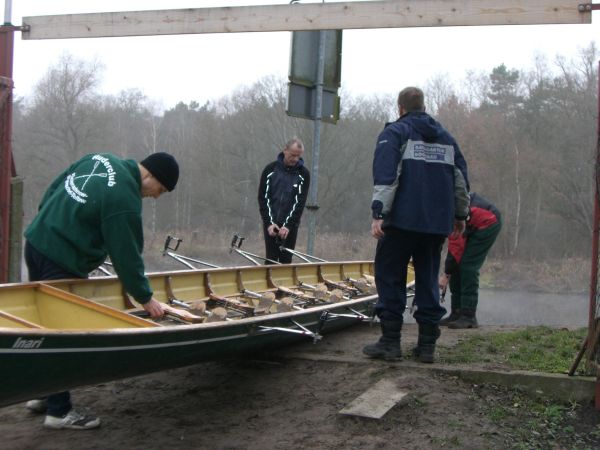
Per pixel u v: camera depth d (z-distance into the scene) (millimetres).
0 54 6598
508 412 4250
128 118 39469
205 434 4160
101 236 4133
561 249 29859
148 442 4059
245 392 4867
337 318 5902
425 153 4738
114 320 4008
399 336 5148
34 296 4145
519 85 36156
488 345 5660
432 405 4328
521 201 32375
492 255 29453
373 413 4152
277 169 7836
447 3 5719
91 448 3986
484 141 33438
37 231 4188
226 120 35531
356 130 31922
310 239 8539
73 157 35094
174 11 6559
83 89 35531
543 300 18703
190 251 25094
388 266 5016
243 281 6676
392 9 5883
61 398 4227
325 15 6133
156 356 3809
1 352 2922
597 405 4238
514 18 5480
